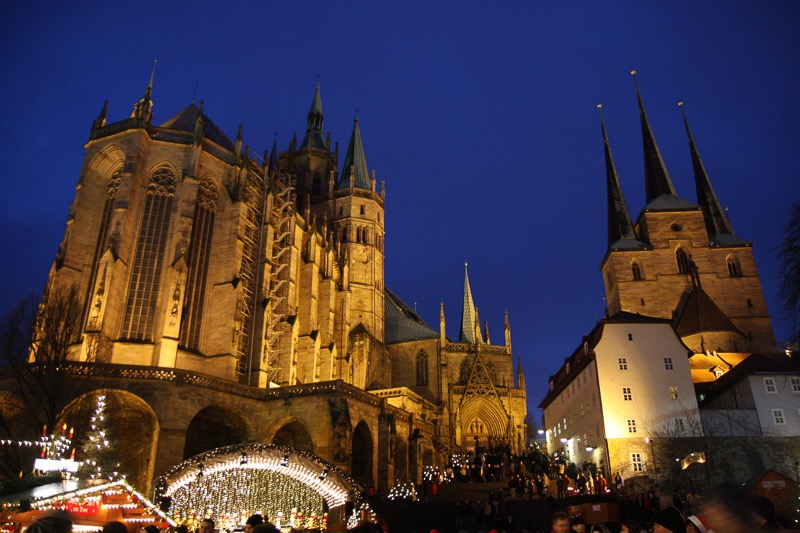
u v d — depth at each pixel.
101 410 43.44
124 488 25.88
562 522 10.77
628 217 105.81
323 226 93.19
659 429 60.22
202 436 52.91
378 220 109.62
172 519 29.86
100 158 65.25
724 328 85.31
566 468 62.75
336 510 39.06
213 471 34.78
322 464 36.19
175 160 65.88
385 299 112.81
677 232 100.56
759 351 92.75
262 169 77.19
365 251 104.62
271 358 70.06
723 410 61.91
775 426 60.53
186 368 59.66
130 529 26.45
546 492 50.84
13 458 42.59
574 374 72.88
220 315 62.91
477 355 94.50
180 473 33.22
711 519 6.52
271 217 72.81
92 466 41.50
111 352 56.56
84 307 60.09
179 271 59.56
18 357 47.12
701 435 59.22
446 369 93.81
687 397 61.56
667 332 64.50
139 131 64.06
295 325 72.69
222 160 69.19
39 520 7.14
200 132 66.44
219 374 60.53
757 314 94.69
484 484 56.22
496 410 91.44
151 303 60.12
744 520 6.29
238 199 67.25
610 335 64.75
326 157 121.50
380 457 57.00
